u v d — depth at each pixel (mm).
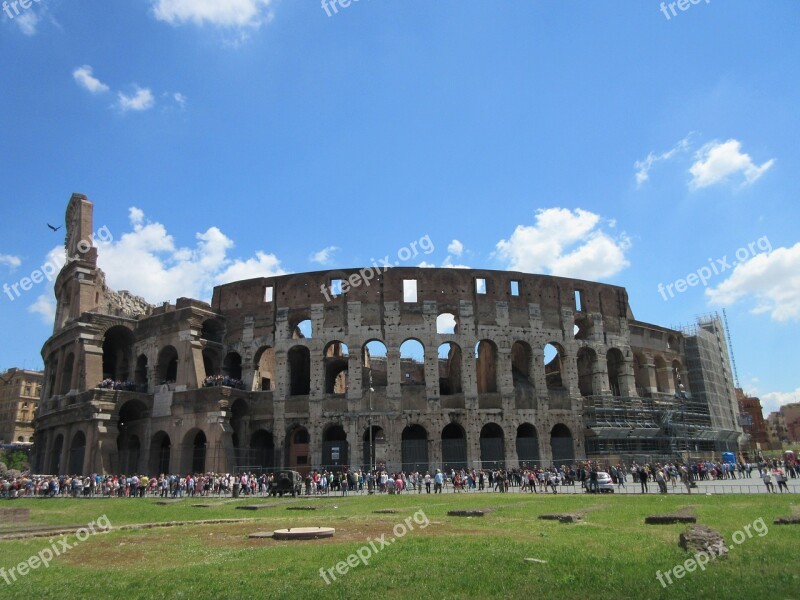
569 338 80625
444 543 22453
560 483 63469
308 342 75062
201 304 79250
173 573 18219
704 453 87625
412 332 75062
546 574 16719
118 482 61969
